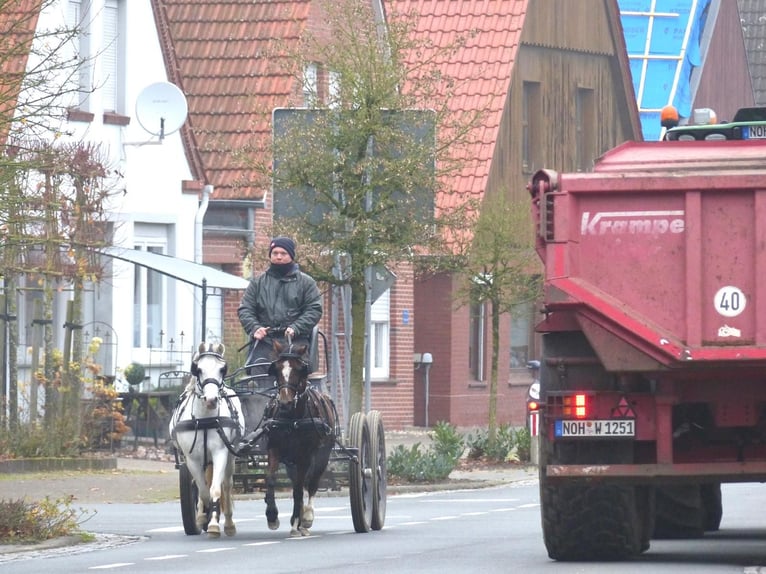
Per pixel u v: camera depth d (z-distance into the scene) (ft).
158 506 127.44
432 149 148.77
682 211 74.74
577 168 262.26
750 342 74.08
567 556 82.48
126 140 179.52
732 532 102.27
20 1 97.25
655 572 75.15
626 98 273.75
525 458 180.86
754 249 74.13
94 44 174.91
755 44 396.57
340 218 147.43
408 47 152.46
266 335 101.76
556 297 75.10
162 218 184.24
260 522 115.14
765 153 80.59
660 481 77.25
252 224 196.75
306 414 98.73
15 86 95.45
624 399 76.89
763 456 77.87
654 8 319.68
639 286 75.00
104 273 163.12
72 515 103.65
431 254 154.71
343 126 147.23
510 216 180.04
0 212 96.99
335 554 89.56
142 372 172.04
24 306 167.32
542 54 249.96
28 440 149.79
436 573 77.92
